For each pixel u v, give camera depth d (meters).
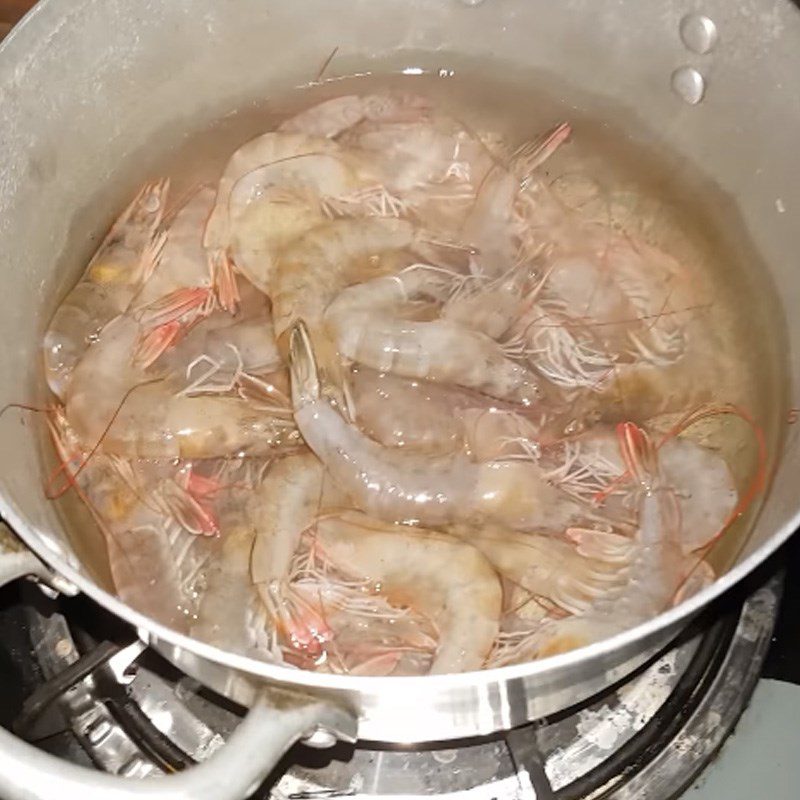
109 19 0.40
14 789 0.25
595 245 0.43
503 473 0.37
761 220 0.42
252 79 0.46
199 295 0.41
